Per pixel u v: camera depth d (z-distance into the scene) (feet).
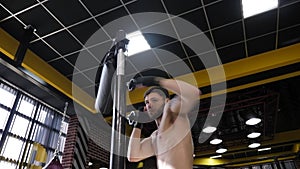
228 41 13.47
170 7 11.35
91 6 11.27
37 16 11.80
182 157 4.10
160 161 4.35
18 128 14.01
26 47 12.28
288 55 13.64
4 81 13.80
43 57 14.55
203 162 30.27
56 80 15.38
